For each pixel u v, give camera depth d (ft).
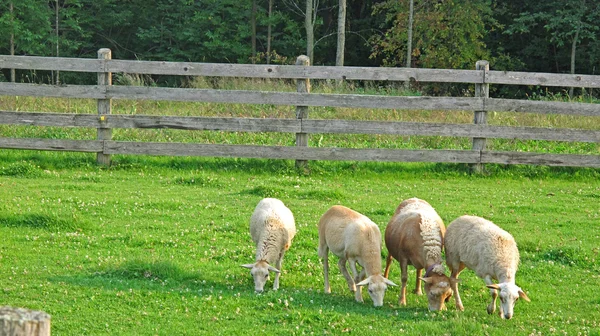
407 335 26.30
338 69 53.98
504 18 128.47
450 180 53.16
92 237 37.27
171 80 129.59
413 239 30.50
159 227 39.50
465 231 30.27
